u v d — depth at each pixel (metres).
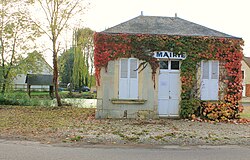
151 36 16.09
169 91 16.55
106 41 15.90
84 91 40.69
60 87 49.28
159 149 9.01
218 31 17.72
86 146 9.25
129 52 15.98
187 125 13.93
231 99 16.61
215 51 16.50
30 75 29.91
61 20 23.28
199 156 8.16
